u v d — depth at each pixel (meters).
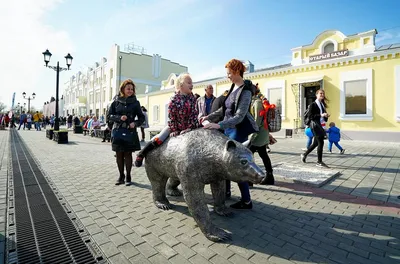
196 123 3.02
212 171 2.55
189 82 2.97
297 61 14.98
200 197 2.52
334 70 13.41
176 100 2.92
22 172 5.46
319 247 2.31
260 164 6.36
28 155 7.91
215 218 2.99
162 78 36.56
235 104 3.02
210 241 2.42
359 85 12.68
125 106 4.49
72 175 5.26
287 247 2.31
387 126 11.77
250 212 3.18
